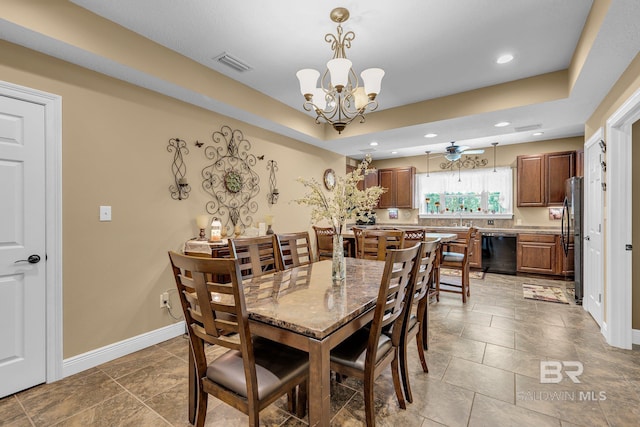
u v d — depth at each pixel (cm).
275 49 259
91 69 233
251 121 366
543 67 286
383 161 728
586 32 214
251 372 121
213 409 180
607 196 268
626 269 252
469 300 389
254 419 122
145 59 240
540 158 540
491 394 192
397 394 177
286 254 258
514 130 400
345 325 133
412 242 340
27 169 202
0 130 191
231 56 271
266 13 212
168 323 285
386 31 232
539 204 541
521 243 527
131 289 258
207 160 323
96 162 236
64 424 169
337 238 192
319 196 189
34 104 205
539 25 223
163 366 233
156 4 203
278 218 421
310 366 120
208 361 239
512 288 448
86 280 230
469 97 340
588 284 340
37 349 206
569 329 294
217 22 222
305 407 174
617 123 248
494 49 256
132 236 259
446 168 657
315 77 200
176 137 294
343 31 231
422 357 218
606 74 238
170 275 288
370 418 152
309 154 486
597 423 165
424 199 683
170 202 288
